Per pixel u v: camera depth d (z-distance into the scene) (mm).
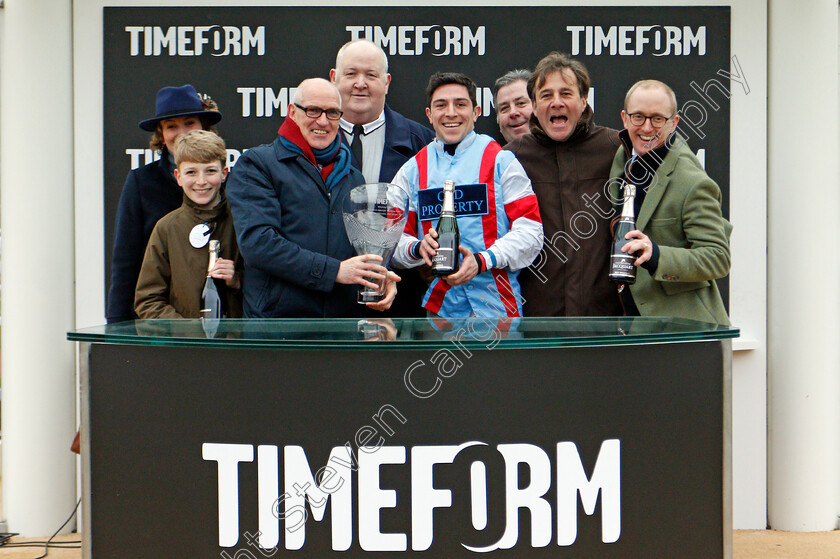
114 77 3332
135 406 2023
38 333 3320
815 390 3383
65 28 3311
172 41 3334
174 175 3340
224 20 3332
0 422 3572
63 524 3383
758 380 3453
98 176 3346
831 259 3393
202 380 1981
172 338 1938
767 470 3480
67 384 3377
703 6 3355
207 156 3193
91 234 3357
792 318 3383
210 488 1988
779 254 3400
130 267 3354
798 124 3340
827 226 3377
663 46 3363
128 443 2031
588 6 3344
